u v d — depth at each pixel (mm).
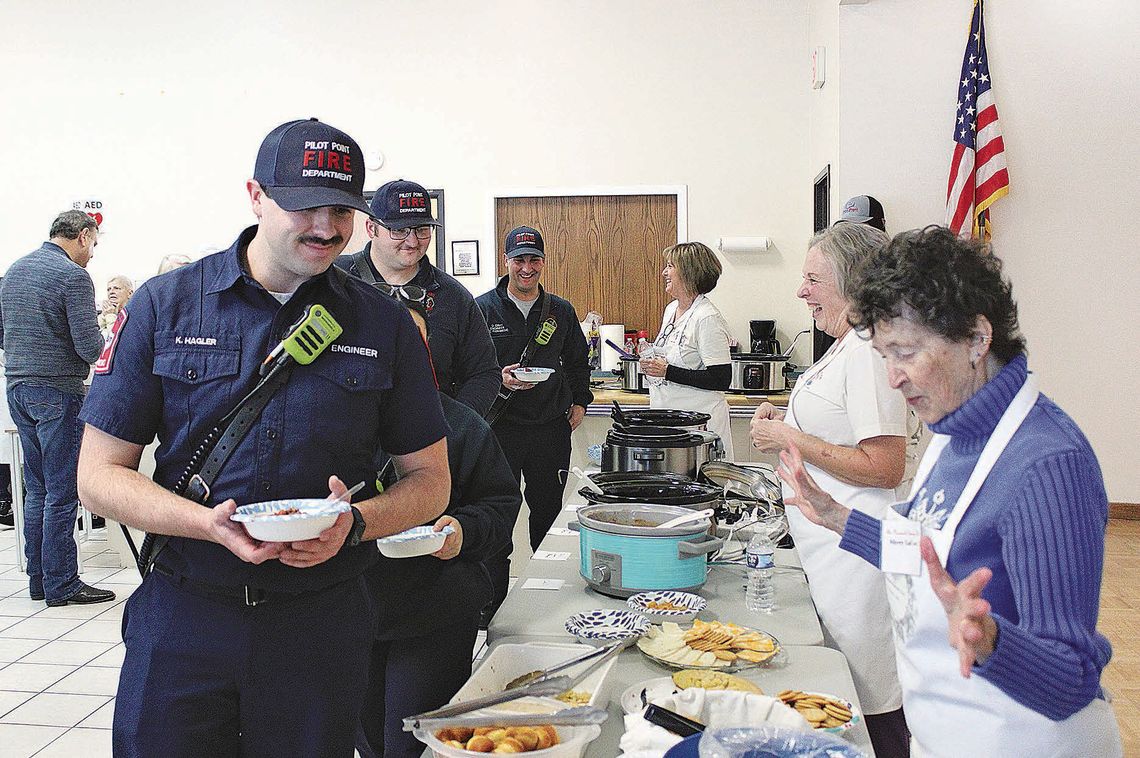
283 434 1515
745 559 2379
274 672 1520
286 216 1465
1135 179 5043
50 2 6605
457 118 6387
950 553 1250
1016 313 1267
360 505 1544
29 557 4473
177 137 6586
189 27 6527
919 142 4969
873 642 2082
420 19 6371
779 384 5074
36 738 3100
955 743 1273
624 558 2098
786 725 1431
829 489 2125
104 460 1521
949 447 1371
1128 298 5125
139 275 6684
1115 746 1236
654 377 4191
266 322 1540
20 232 6750
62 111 6656
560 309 4227
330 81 6461
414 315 2137
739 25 6098
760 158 6133
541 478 4113
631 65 6215
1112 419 5219
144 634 1524
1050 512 1150
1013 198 5133
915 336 1259
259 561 1368
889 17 4953
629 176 6262
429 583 1953
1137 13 4961
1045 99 5043
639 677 1732
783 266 6152
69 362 4332
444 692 2018
